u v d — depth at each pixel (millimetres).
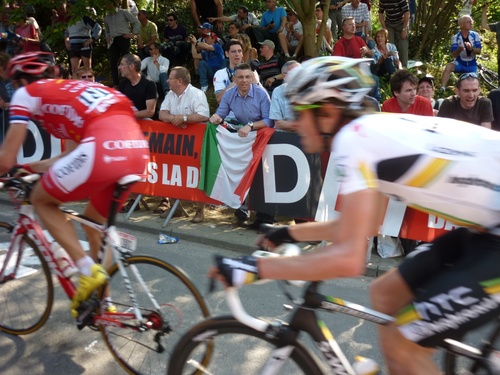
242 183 5059
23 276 3244
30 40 8758
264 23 9117
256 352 2559
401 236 4430
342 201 1712
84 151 2684
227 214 5699
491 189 1800
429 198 1829
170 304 2830
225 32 10398
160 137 5414
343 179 1729
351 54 7789
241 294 3863
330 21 9547
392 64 8477
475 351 1974
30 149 5930
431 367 1864
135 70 5621
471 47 8703
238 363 2488
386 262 4512
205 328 2113
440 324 1777
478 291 1754
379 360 3066
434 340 1805
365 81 1880
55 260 2979
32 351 3102
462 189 1794
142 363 2879
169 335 2848
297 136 4816
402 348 1869
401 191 1830
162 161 5414
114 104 2805
